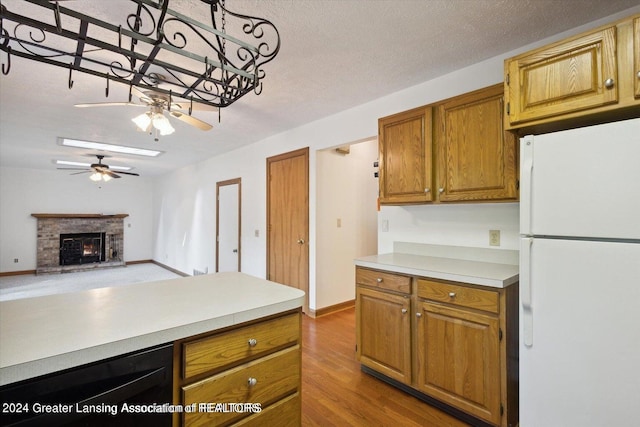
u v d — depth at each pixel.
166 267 7.71
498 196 1.95
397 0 1.65
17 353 0.81
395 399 2.09
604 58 1.37
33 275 6.79
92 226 7.81
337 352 2.82
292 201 4.03
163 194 7.97
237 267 5.07
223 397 1.12
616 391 1.24
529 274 1.45
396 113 2.69
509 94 1.67
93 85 2.57
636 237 1.20
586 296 1.31
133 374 0.94
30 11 1.64
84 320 1.06
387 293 2.21
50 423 0.78
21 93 2.73
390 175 2.51
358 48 2.11
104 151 5.20
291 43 2.04
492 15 1.79
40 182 7.17
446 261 2.33
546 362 1.41
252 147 4.73
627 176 1.22
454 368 1.86
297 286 3.96
